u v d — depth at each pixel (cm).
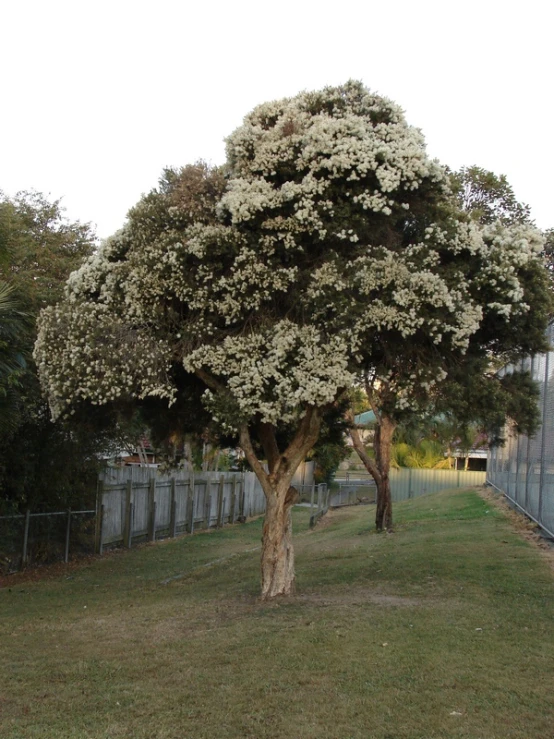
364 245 858
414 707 535
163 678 622
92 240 1764
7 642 781
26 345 1133
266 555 960
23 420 1262
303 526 2342
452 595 895
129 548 1786
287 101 932
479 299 873
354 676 601
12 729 521
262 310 874
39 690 607
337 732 498
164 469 1241
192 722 524
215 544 1892
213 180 914
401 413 891
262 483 966
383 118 909
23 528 1389
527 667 612
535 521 1468
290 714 531
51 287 1438
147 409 1077
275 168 877
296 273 848
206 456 3020
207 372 891
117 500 1766
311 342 816
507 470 2053
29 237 1554
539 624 744
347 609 832
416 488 3431
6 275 1274
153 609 933
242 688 586
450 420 1048
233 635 745
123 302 907
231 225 865
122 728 517
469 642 682
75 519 1584
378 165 838
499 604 837
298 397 791
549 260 1227
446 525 1661
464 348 823
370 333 820
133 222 936
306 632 735
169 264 856
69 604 1045
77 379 845
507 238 891
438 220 894
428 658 636
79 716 545
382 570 1130
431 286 787
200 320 865
